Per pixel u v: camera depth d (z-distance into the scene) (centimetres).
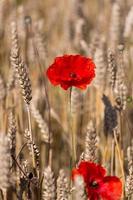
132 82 206
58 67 143
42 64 217
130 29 221
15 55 143
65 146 202
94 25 319
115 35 219
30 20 201
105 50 210
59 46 249
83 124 201
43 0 366
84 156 150
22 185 144
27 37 219
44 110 209
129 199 147
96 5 357
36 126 197
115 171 165
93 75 143
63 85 143
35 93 208
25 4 356
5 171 127
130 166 155
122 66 164
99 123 185
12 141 144
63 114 207
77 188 125
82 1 272
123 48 165
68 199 139
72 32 241
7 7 273
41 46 215
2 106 181
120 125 161
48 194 132
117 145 156
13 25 197
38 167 145
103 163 168
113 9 221
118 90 160
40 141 192
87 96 206
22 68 143
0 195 144
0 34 239
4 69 223
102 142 182
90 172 133
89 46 223
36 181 144
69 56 143
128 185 146
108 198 133
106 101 158
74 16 266
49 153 169
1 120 181
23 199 148
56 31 287
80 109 199
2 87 179
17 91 185
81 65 143
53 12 328
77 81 142
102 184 133
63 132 199
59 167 201
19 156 150
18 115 185
